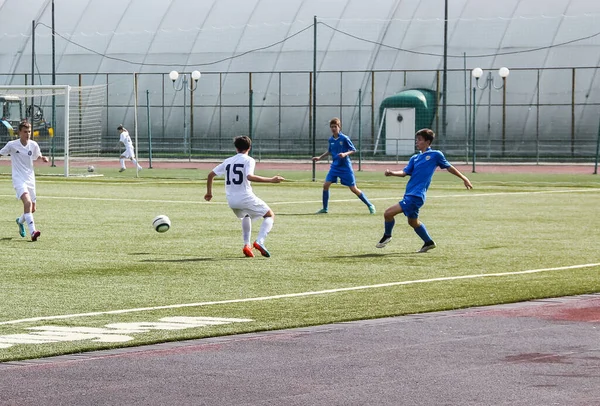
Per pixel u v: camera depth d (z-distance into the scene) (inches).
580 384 526.9
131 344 631.8
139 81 4074.8
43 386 526.3
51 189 2213.3
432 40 3772.1
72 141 3841.0
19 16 4357.8
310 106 3848.4
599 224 1473.9
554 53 3629.4
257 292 852.0
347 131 3796.8
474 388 519.2
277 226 1433.3
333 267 1011.3
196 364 576.7
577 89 3582.7
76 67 4178.2
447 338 649.0
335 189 2297.0
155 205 1785.2
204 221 1494.8
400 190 2263.8
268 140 3887.8
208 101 3973.9
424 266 1022.4
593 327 685.9
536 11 3720.5
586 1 3695.9
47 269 989.8
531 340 641.0
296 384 529.3
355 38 3870.6
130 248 1163.3
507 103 3634.4
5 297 822.5
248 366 571.2
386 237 1150.3
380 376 546.0
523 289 862.5
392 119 3720.5
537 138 3575.3
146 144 4035.4
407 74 3774.6
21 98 4050.2
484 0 3806.6
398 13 3880.4
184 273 964.6
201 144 3971.5
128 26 4190.5
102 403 493.7
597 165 3233.3
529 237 1298.0
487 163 3580.2
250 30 4020.7
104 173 2940.5
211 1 4163.4
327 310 760.3
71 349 616.4
